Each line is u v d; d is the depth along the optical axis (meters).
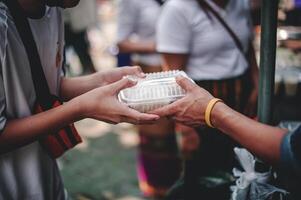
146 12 2.87
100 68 6.73
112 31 8.27
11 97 1.34
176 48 2.25
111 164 3.80
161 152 2.99
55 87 1.53
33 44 1.34
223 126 1.28
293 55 2.99
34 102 1.41
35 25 1.37
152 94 1.38
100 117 1.35
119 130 4.57
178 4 2.23
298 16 3.10
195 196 2.06
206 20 2.20
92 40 7.74
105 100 1.33
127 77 1.47
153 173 3.07
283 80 2.79
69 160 3.88
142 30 2.93
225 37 2.21
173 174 3.04
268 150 1.17
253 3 3.26
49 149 1.49
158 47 2.32
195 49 2.25
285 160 1.12
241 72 2.27
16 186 1.42
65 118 1.34
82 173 3.65
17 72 1.32
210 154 2.13
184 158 2.17
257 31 3.34
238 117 1.26
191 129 2.15
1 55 1.25
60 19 1.53
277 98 2.80
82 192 3.35
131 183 3.45
